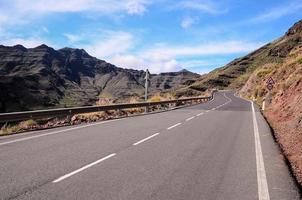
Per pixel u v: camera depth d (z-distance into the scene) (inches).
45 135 563.2
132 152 418.3
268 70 3356.3
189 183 284.7
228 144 489.1
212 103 1878.7
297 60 1771.7
